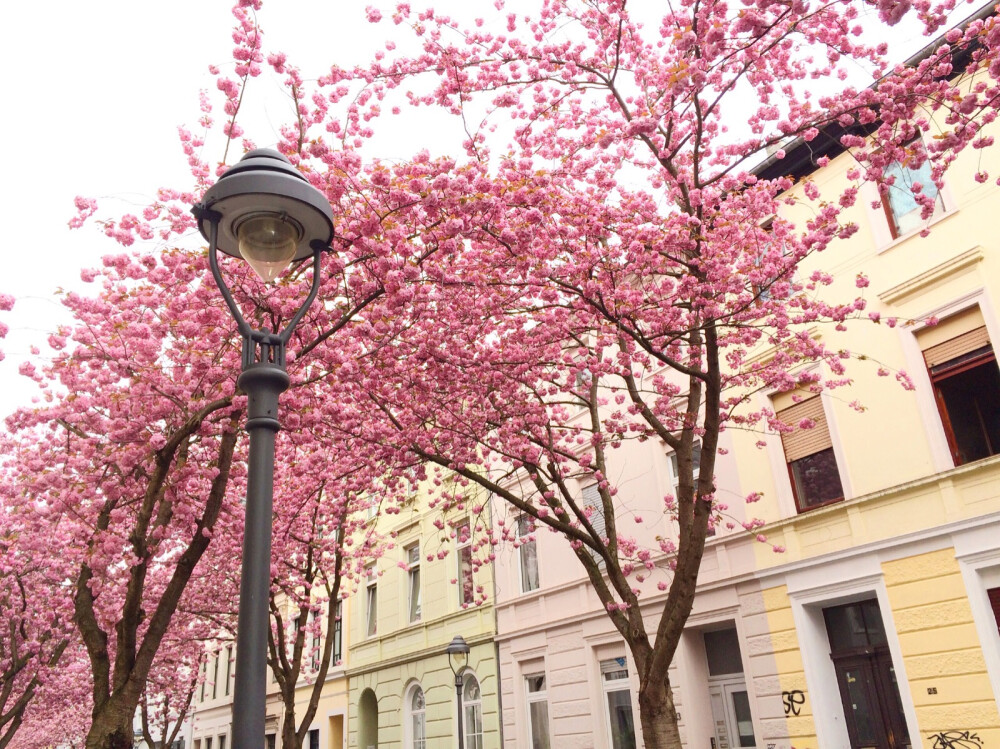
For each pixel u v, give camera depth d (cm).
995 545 934
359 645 2298
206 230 471
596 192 886
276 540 1407
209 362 823
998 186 1012
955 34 692
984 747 908
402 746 1973
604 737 1393
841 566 1093
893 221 1145
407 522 2152
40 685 1862
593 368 930
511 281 850
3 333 820
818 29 763
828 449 1166
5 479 1340
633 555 1387
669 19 812
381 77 793
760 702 1161
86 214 771
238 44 739
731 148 821
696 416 872
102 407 958
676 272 888
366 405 991
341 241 706
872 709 1062
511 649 1658
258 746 358
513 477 1716
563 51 824
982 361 1011
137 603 812
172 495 916
